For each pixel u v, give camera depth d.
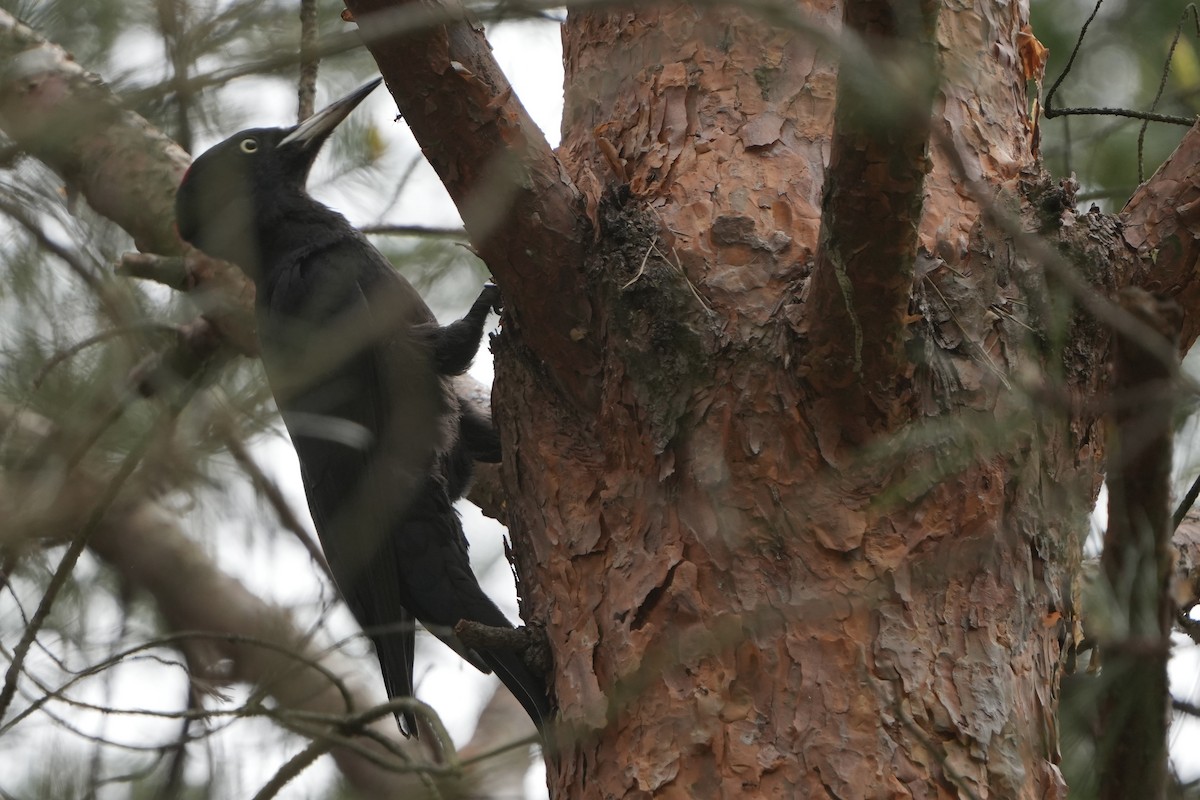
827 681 5.51
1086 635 6.01
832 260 5.10
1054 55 8.74
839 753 5.41
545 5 3.96
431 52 5.69
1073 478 5.85
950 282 5.78
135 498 4.85
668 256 6.07
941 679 5.50
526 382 6.61
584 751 5.87
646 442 6.00
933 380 5.59
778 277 5.96
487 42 5.96
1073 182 6.12
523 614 6.50
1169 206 6.11
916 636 5.54
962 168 3.78
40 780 5.82
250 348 6.82
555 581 6.22
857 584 5.58
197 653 6.92
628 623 5.85
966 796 5.35
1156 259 6.07
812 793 5.38
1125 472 3.94
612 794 5.70
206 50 5.16
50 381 4.99
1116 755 4.05
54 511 4.84
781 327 5.73
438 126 5.91
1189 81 8.30
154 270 7.26
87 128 5.12
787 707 5.52
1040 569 5.79
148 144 8.61
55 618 6.04
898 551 5.61
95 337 5.08
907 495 5.57
